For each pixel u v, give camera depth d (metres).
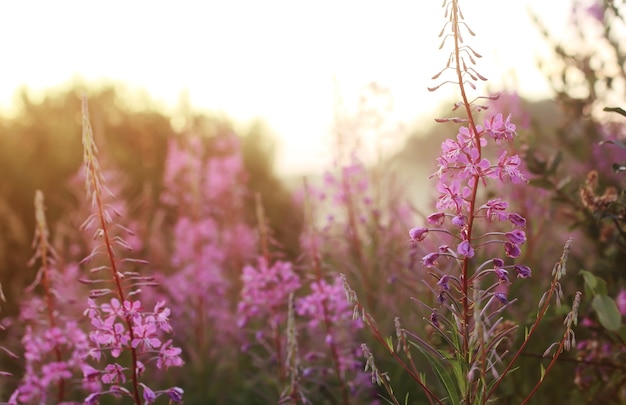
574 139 5.21
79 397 4.61
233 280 7.01
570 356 3.77
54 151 8.88
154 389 5.38
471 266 4.13
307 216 4.07
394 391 4.50
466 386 2.40
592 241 4.23
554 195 4.20
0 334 5.48
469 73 2.25
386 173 5.86
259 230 4.34
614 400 3.53
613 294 3.97
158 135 10.53
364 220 5.13
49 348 3.64
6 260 6.39
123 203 6.89
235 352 5.76
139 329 2.64
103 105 10.70
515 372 3.72
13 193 8.29
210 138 9.67
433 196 5.85
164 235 7.81
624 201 3.37
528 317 3.57
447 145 2.33
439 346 3.85
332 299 3.95
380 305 5.10
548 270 4.68
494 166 2.27
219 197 7.31
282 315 4.19
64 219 7.45
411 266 4.35
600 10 4.86
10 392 4.68
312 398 4.40
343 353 4.05
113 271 2.63
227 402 5.50
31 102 9.95
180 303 6.04
